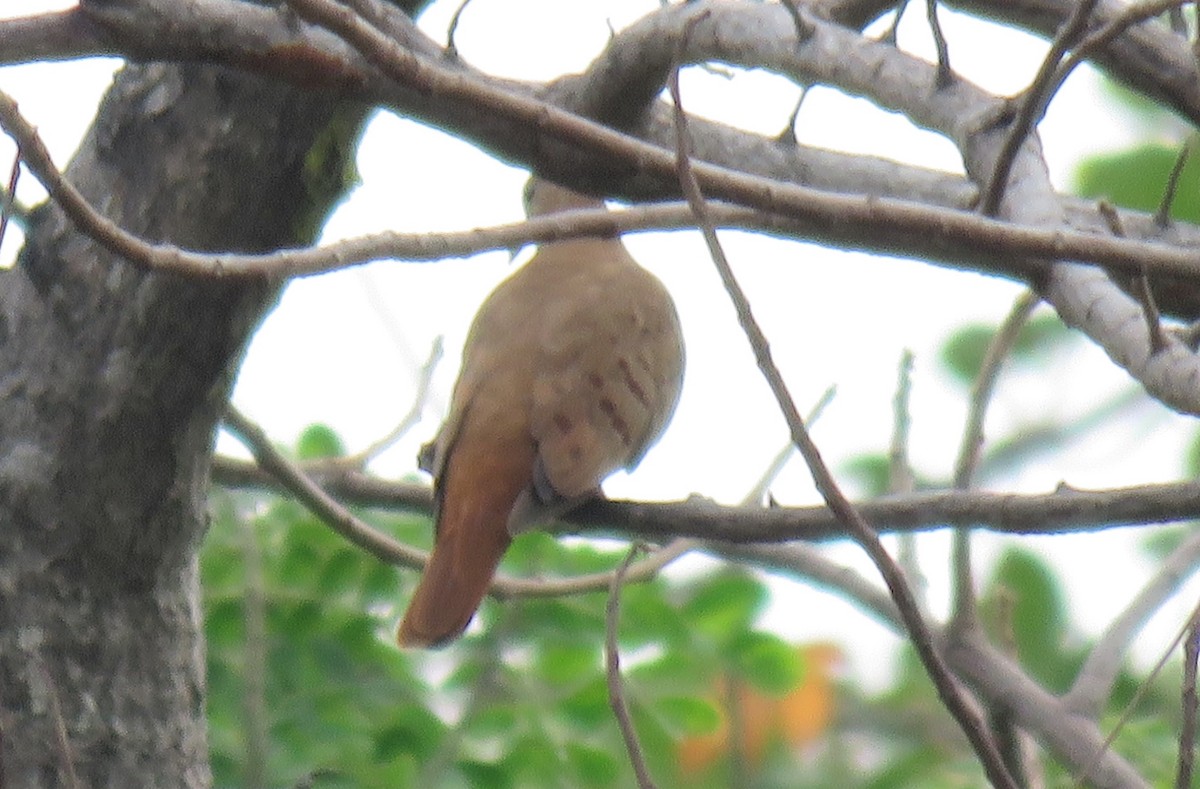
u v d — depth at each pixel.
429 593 9.96
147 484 9.95
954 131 8.95
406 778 11.30
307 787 10.38
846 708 13.90
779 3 9.70
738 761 12.66
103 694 10.08
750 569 12.60
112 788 10.01
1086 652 13.84
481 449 10.30
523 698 11.67
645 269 11.81
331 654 11.70
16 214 9.91
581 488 10.09
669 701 11.80
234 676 11.53
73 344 9.79
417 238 7.27
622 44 10.39
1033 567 13.95
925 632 6.25
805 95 10.84
